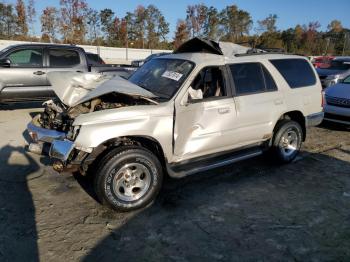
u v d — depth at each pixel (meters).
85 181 4.59
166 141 3.92
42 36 52.31
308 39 66.12
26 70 8.28
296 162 5.68
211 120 4.31
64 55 8.95
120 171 3.66
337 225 3.68
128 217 3.73
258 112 4.79
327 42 66.62
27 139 6.39
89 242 3.24
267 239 3.38
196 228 3.54
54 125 4.28
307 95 5.51
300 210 4.00
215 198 4.25
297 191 4.53
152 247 3.20
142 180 3.87
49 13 51.38
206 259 3.05
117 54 42.88
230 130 4.53
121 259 3.02
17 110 9.13
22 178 4.61
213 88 4.50
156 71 4.69
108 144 3.81
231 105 4.48
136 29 66.12
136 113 3.71
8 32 56.12
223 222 3.68
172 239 3.34
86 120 3.53
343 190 4.61
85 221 3.61
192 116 4.13
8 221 3.54
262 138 5.02
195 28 61.97
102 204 3.87
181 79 4.21
